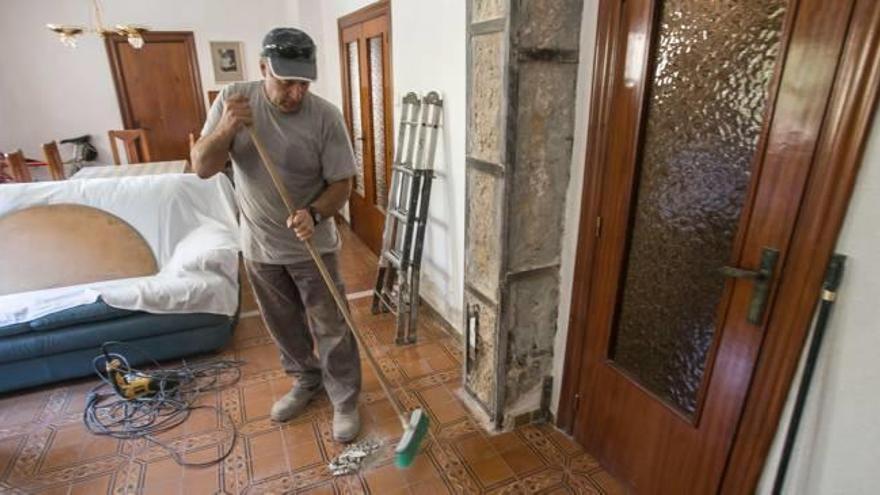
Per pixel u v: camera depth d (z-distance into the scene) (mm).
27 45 4957
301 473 1744
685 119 1268
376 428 1974
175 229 2787
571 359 1835
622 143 1453
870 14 844
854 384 977
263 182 1645
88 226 2613
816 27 931
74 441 1908
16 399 2176
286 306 1901
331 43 4539
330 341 1877
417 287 2584
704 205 1251
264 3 5574
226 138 1471
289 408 2014
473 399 2098
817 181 965
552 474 1732
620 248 1518
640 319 1519
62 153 5348
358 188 4254
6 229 2492
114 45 5215
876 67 853
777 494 1120
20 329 2104
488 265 1812
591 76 1530
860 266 932
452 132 2404
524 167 1620
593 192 1591
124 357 2291
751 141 1113
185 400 2152
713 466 1303
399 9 2803
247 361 2471
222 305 2426
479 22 1588
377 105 3518
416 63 2688
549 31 1500
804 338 1040
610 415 1683
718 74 1162
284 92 1498
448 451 1844
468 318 2014
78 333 2193
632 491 1631
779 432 1134
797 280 1032
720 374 1251
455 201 2471
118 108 5426
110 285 2375
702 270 1285
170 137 5688
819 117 945
